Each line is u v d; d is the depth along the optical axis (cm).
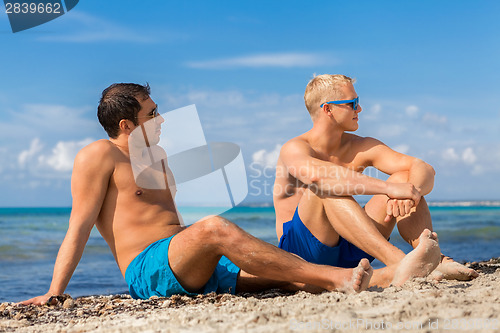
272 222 2012
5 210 3634
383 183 313
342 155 380
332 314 210
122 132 328
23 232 2125
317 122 370
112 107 324
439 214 2991
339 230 313
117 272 975
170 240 296
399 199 314
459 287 281
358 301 233
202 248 283
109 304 299
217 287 316
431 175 344
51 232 2119
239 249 278
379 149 374
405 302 221
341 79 366
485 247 1426
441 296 238
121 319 252
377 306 222
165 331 205
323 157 371
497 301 220
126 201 321
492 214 2959
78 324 250
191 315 231
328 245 328
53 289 302
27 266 1184
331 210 312
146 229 318
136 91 328
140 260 307
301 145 349
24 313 279
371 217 333
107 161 317
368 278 273
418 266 278
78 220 311
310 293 301
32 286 843
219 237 278
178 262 291
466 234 1925
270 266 279
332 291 279
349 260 336
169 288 299
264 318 209
